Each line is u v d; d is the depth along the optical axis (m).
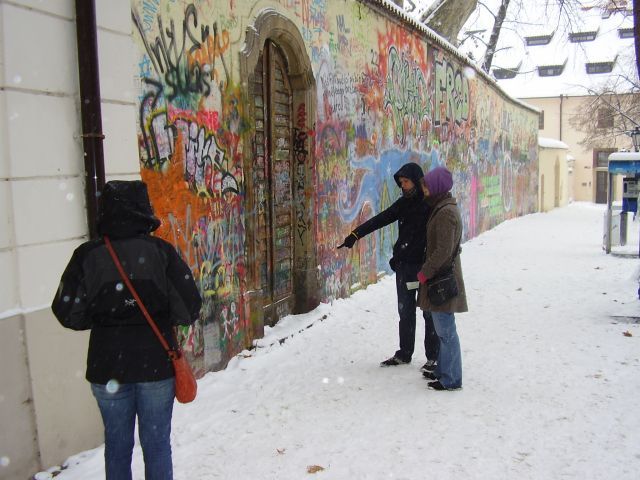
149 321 2.68
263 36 5.77
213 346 5.11
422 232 5.06
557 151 32.38
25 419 3.32
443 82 12.58
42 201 3.40
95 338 2.70
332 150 7.47
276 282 6.52
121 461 2.79
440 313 4.68
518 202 23.58
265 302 6.30
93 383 2.70
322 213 7.23
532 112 25.45
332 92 7.44
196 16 4.82
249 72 5.57
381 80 9.14
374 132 8.93
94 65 3.60
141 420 2.77
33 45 3.32
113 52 3.84
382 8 8.90
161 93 4.42
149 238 2.74
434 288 4.61
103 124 3.77
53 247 3.47
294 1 6.43
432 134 11.91
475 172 15.98
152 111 4.32
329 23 7.30
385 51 9.27
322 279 7.29
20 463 3.29
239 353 5.52
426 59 11.37
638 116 26.55
